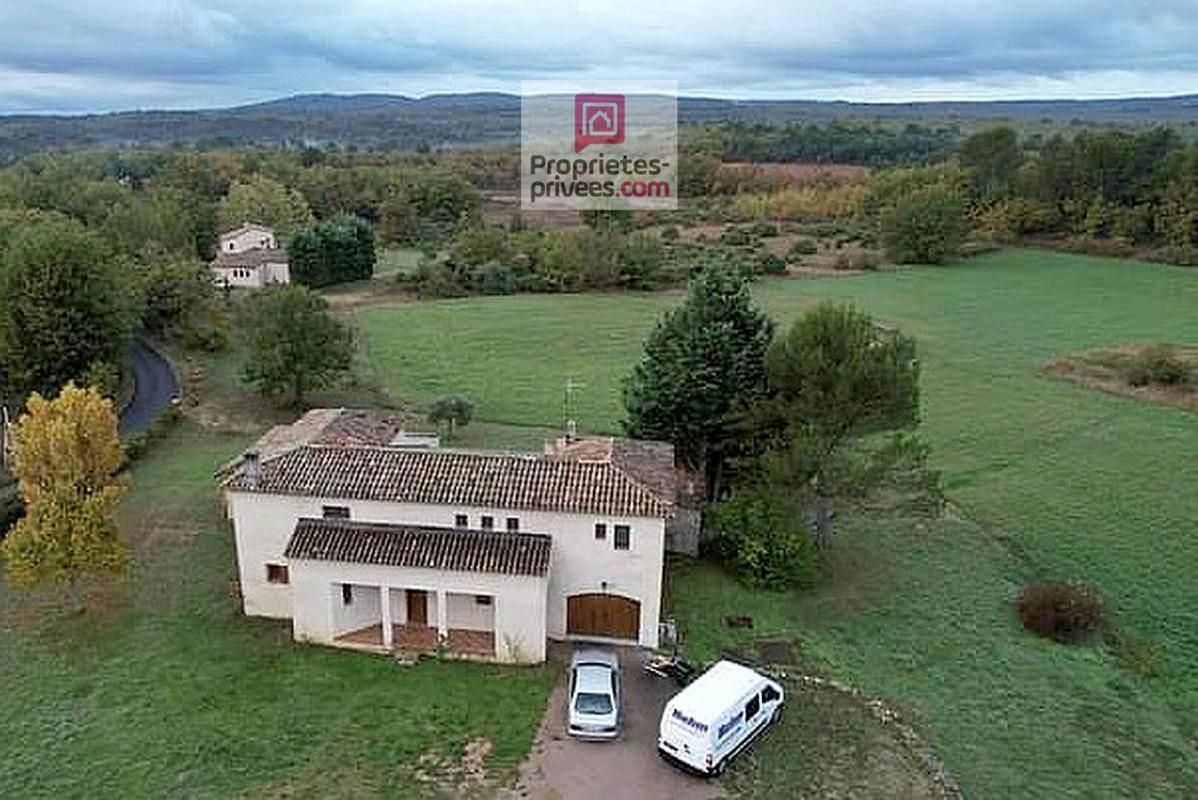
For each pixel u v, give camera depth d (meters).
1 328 66.00
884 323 102.12
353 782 28.73
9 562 36.06
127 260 84.88
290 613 37.97
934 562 45.66
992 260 146.88
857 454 45.19
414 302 112.56
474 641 36.34
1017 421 68.62
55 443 36.91
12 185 125.94
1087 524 50.88
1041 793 30.05
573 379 77.75
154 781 28.64
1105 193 155.88
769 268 133.00
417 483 36.78
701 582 42.19
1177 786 30.95
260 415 65.75
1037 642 39.12
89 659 34.78
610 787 28.91
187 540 44.41
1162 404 73.75
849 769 30.20
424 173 184.88
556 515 35.72
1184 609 42.53
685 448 48.59
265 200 152.25
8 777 28.70
